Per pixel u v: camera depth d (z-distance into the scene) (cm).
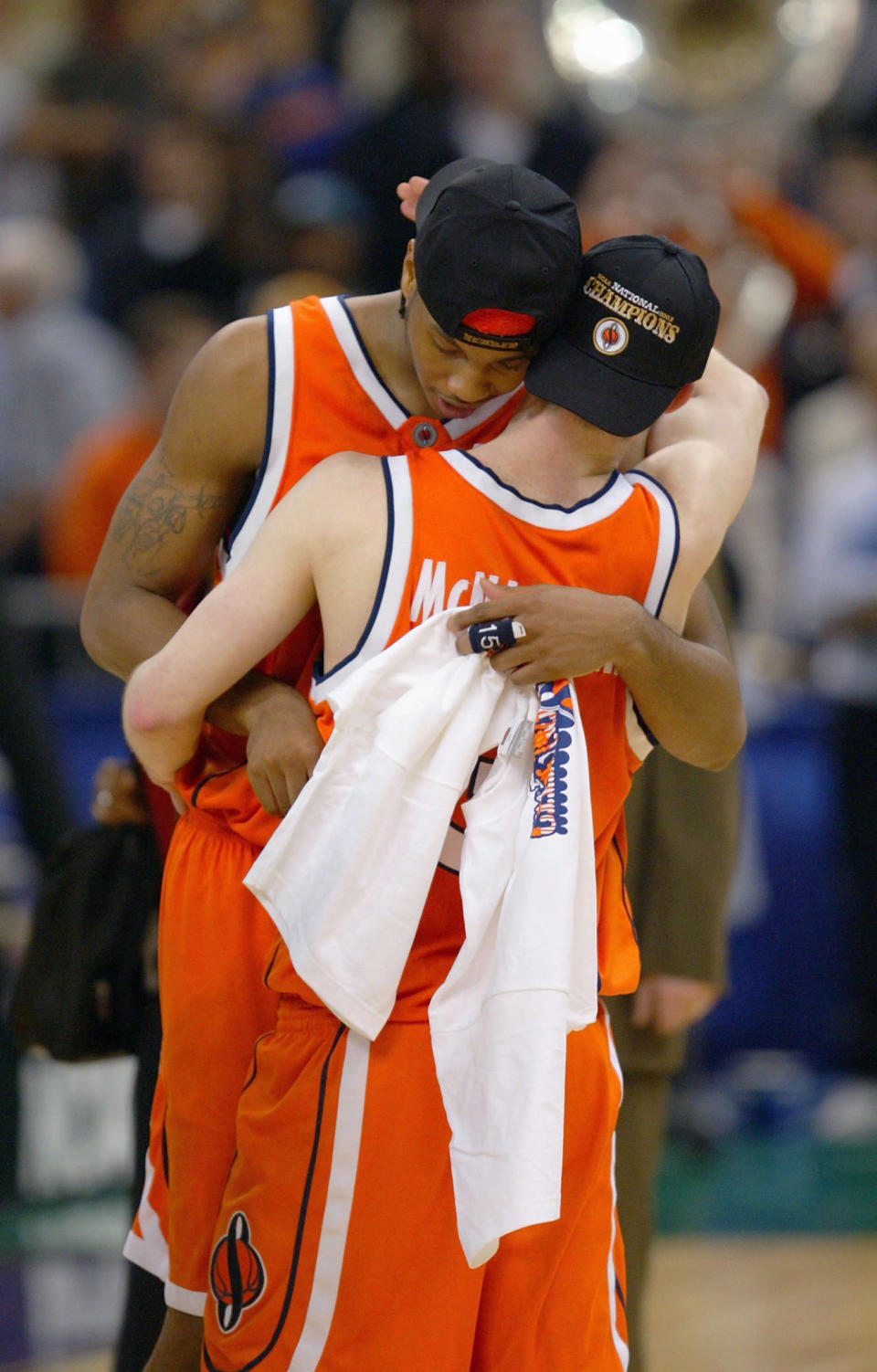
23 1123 1733
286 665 810
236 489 819
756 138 2242
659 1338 1366
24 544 2439
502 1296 739
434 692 714
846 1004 2048
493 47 2794
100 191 2895
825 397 2486
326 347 792
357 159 2692
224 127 2788
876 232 2725
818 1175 1870
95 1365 1309
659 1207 1775
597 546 743
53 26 3081
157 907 955
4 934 1700
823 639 2159
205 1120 798
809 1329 1388
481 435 793
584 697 747
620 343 731
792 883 2028
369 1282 719
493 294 705
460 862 740
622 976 771
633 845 1020
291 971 745
